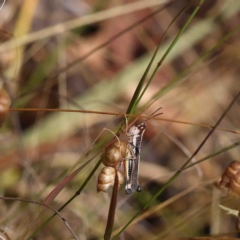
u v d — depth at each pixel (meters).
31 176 0.54
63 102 0.60
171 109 0.68
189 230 0.55
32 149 0.57
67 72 0.67
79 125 0.61
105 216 0.55
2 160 0.55
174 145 0.67
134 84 0.68
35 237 0.51
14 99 0.53
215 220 0.55
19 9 0.65
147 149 0.66
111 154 0.40
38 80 0.62
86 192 0.56
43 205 0.42
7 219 0.50
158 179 0.56
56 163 0.58
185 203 0.58
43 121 0.59
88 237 0.55
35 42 0.63
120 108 0.64
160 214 0.56
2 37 0.58
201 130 0.68
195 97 0.70
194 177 0.62
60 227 0.53
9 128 0.56
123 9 0.60
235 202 0.51
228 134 0.68
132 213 0.57
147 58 0.69
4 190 0.54
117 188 0.40
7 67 0.56
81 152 0.60
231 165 0.42
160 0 0.70
